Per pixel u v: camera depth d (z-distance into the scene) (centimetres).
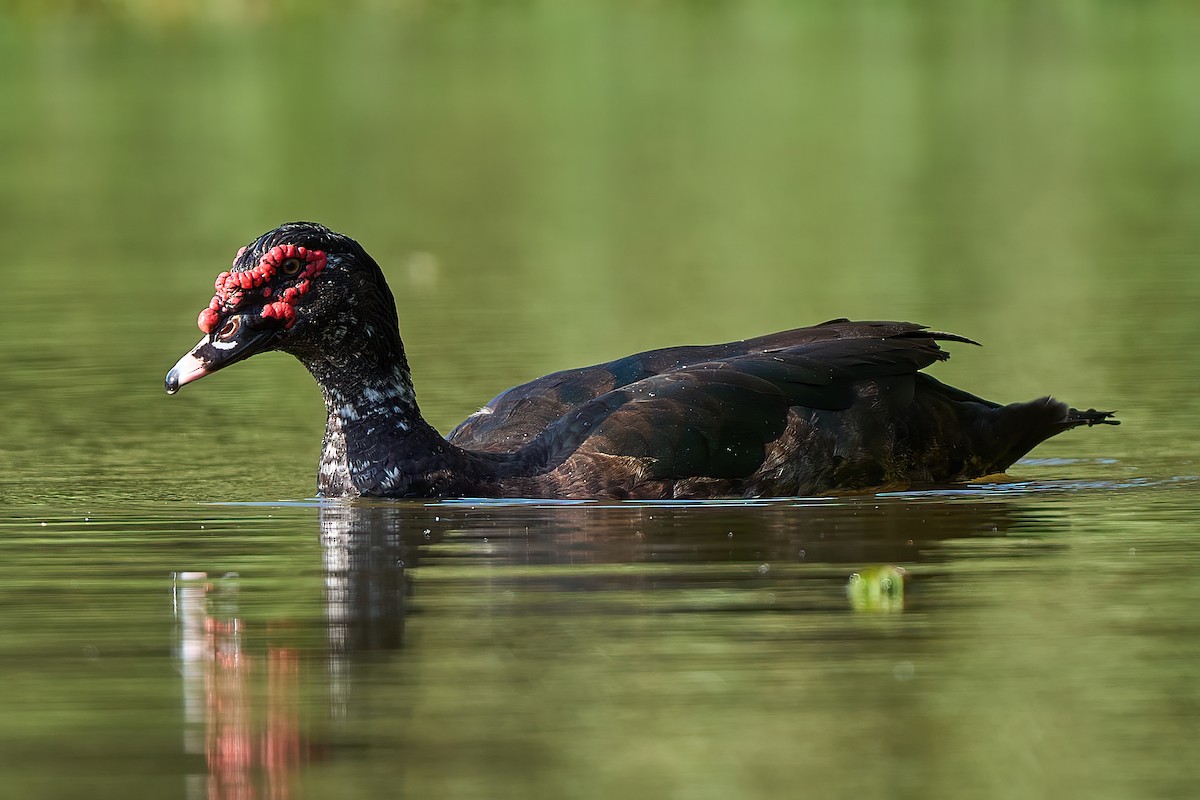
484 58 5447
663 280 2417
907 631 1027
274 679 967
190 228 2944
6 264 2630
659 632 1029
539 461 1378
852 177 3381
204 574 1170
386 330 1381
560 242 2762
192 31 6041
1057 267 2428
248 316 1355
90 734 902
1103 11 6234
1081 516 1295
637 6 6650
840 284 2347
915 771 849
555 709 920
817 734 889
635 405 1374
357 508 1345
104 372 1922
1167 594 1092
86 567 1193
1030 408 1418
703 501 1345
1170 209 2909
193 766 863
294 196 3272
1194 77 4638
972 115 4172
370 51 5609
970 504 1338
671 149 3800
